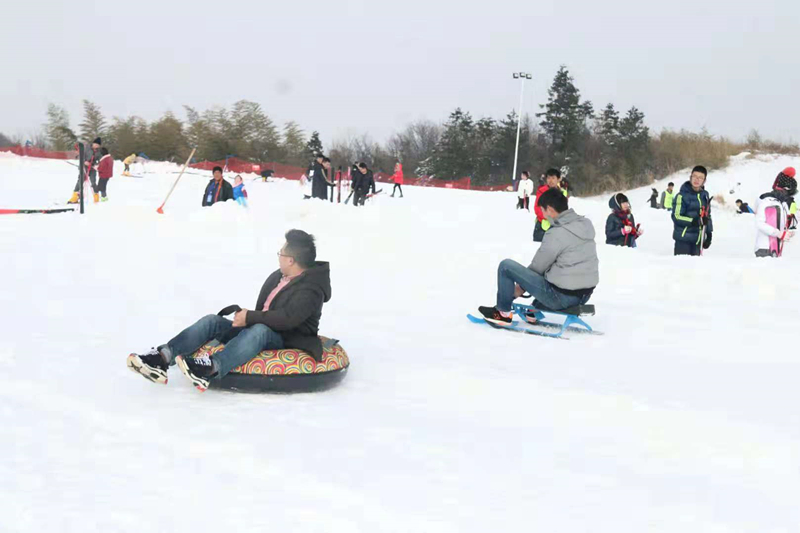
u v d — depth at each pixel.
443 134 70.31
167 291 8.38
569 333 7.55
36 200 21.16
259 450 3.85
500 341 7.00
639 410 4.93
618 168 56.69
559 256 7.35
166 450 3.78
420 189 38.81
